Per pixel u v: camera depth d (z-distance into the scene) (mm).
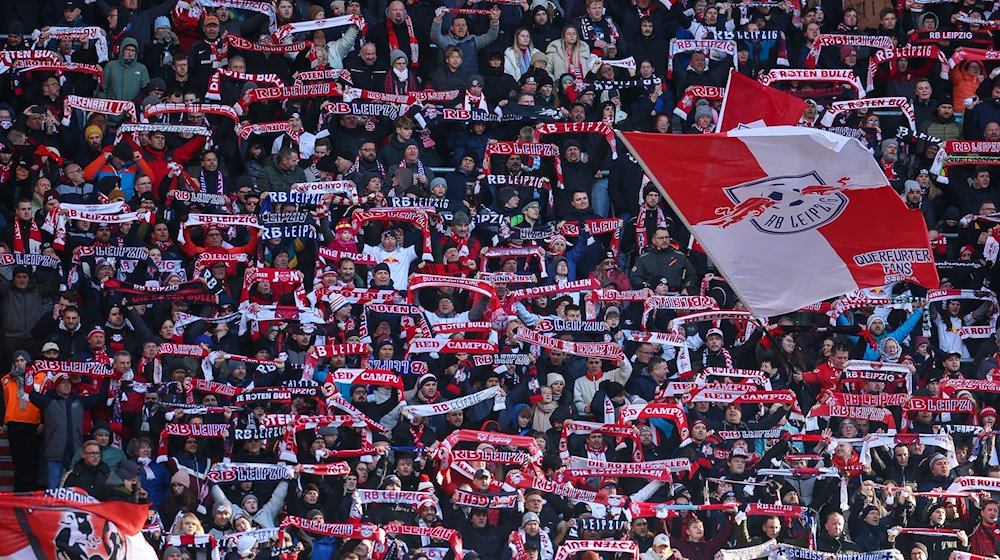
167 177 57156
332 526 48250
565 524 49500
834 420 54469
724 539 50469
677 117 62312
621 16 64688
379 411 52531
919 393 55688
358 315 55625
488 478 49719
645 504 50156
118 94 60219
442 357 54688
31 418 50125
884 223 32219
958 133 63875
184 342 53250
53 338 52219
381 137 59938
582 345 53625
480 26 63062
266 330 54000
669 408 52188
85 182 57312
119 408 51062
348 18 61781
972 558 50219
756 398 53125
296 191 57094
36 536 38156
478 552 49219
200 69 60531
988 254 59562
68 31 60750
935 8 66000
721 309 57156
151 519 47281
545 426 52844
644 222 58875
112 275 54031
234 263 55625
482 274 56344
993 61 64875
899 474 52875
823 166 32344
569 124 60438
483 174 59500
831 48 64875
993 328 57469
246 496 48812
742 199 32656
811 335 56188
